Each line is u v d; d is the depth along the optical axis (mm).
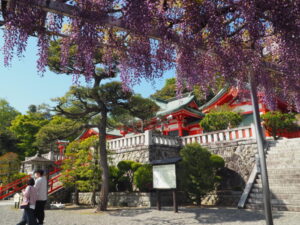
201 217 7316
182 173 9969
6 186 16234
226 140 11953
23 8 2211
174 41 2738
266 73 3484
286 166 9797
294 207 7926
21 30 2254
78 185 12438
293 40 2561
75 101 9984
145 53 2871
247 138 11328
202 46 2816
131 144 13172
